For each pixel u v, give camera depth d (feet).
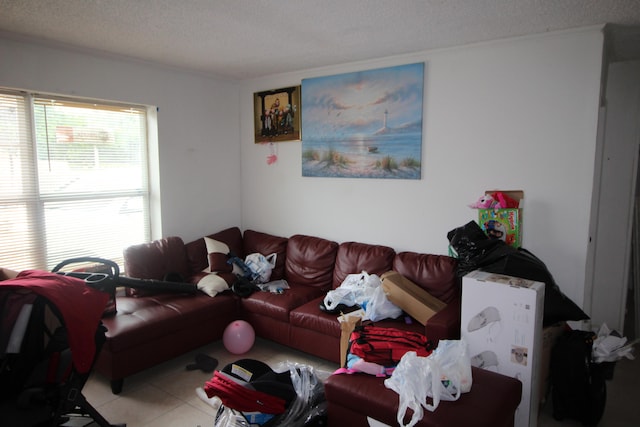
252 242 13.44
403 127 10.73
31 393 5.55
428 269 9.83
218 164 13.92
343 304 9.72
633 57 10.84
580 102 8.56
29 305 5.55
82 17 8.04
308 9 7.50
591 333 7.91
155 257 11.22
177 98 12.53
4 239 9.64
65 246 10.75
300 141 12.82
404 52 10.43
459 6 7.30
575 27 8.37
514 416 6.63
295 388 7.15
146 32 8.94
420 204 10.74
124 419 7.74
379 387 6.22
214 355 10.39
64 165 10.57
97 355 6.60
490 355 7.14
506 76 9.30
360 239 11.87
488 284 7.06
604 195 11.62
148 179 12.53
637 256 12.12
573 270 8.93
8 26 8.57
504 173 9.53
